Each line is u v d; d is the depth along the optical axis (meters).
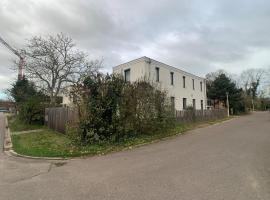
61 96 33.75
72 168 8.14
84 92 12.39
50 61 29.95
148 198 5.20
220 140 12.81
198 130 18.45
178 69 30.67
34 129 22.09
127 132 13.29
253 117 36.31
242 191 5.44
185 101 32.28
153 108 14.99
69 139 13.74
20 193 5.81
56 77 30.20
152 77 24.47
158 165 7.98
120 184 6.20
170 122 16.27
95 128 12.26
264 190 5.48
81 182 6.50
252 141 12.28
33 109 24.58
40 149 11.52
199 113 26.83
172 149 10.74
